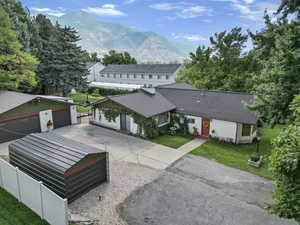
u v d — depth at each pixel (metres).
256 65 30.16
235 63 32.12
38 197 7.86
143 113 17.75
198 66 36.06
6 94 19.80
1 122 16.05
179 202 9.49
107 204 9.18
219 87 32.22
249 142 17.30
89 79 55.72
